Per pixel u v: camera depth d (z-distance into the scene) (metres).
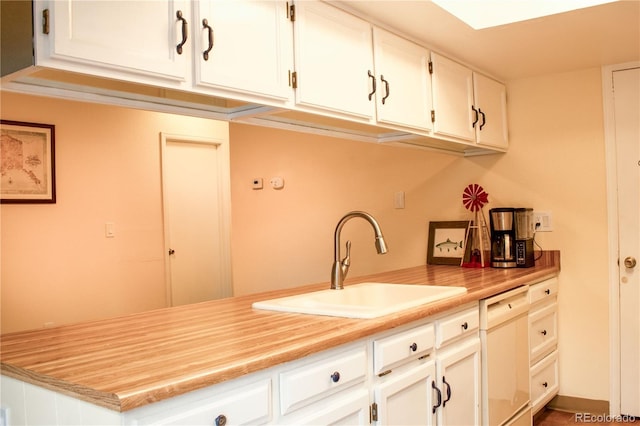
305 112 2.06
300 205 4.68
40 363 1.38
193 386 1.19
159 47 1.55
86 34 1.38
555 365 3.49
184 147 4.58
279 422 1.46
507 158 3.71
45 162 3.61
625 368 3.36
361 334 1.70
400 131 2.80
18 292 3.46
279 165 4.79
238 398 1.33
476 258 3.63
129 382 1.16
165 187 4.33
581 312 3.48
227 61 1.72
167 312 2.12
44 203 3.60
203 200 4.73
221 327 1.78
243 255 4.99
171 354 1.42
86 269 3.82
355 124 2.51
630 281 3.34
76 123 3.79
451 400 2.27
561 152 3.53
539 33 2.70
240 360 1.34
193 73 1.64
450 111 2.97
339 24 2.21
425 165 4.01
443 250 3.84
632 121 3.32
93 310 3.85
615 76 3.35
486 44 2.85
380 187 4.23
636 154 3.31
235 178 5.04
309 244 4.64
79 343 1.60
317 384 1.56
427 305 2.10
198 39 1.64
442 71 2.91
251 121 2.23
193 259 4.62
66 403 1.22
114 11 1.44
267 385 1.42
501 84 3.63
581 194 3.47
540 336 3.25
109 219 3.96
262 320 1.89
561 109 3.53
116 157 4.02
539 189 3.60
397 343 1.91
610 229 3.38
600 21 2.55
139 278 4.15
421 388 2.07
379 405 1.81
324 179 4.54
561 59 3.19
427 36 2.68
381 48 2.44
